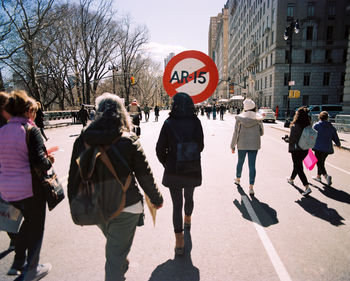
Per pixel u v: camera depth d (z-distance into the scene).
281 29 36.41
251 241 3.15
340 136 13.62
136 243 3.13
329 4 35.50
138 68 50.84
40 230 2.42
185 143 2.66
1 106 2.53
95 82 38.06
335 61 36.22
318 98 37.19
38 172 2.30
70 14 24.75
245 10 60.84
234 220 3.73
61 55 33.66
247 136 4.74
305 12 35.72
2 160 2.24
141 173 1.99
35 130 2.30
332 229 3.44
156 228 3.50
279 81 37.56
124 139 1.90
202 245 3.07
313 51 36.47
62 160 7.96
